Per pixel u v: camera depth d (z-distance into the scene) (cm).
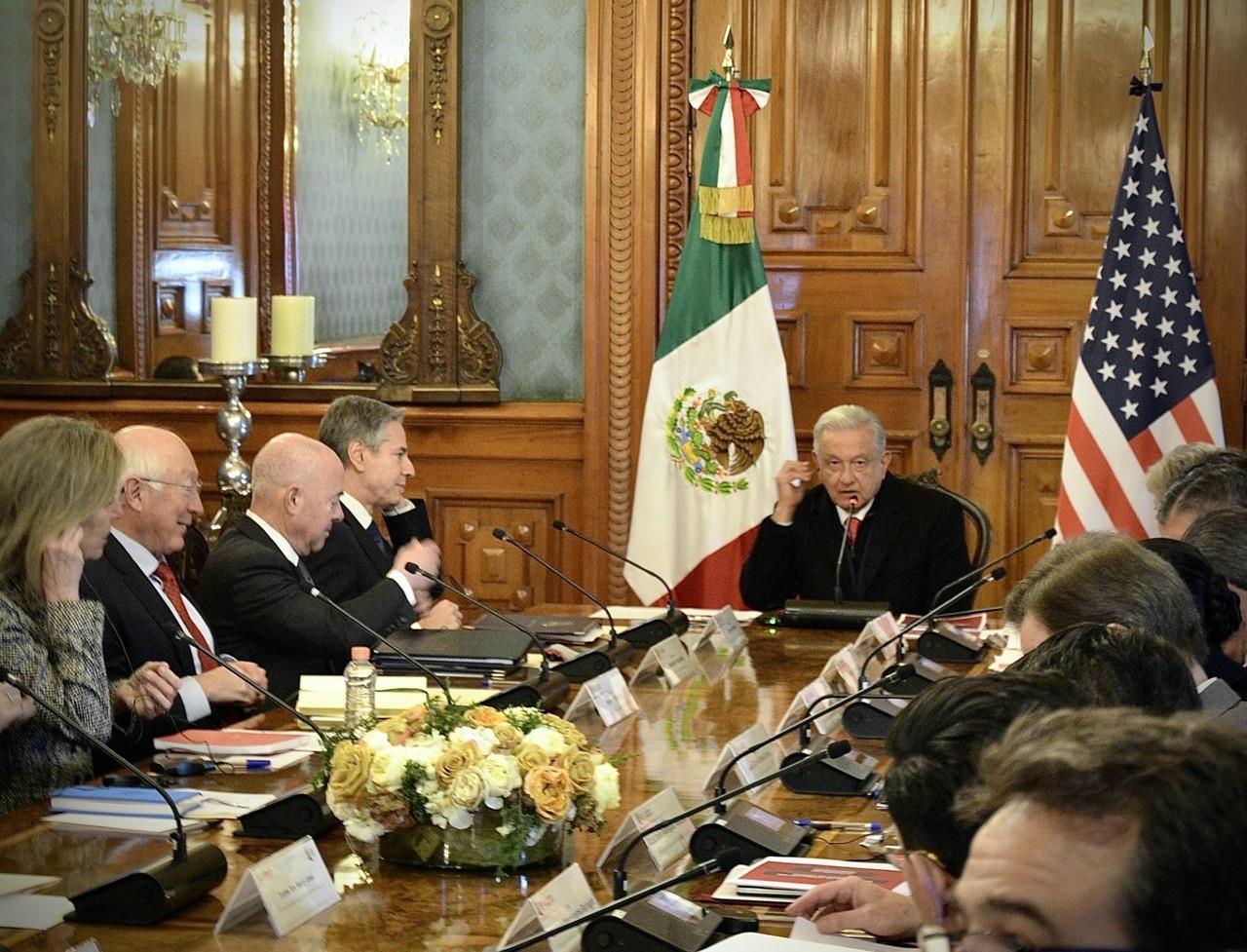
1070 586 223
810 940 183
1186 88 576
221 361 529
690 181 586
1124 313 537
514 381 602
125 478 355
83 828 238
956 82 582
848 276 591
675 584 554
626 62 583
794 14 588
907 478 498
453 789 213
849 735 310
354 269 599
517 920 182
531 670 366
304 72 591
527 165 597
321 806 234
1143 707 179
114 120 601
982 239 584
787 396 550
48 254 606
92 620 296
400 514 476
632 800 257
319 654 382
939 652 391
